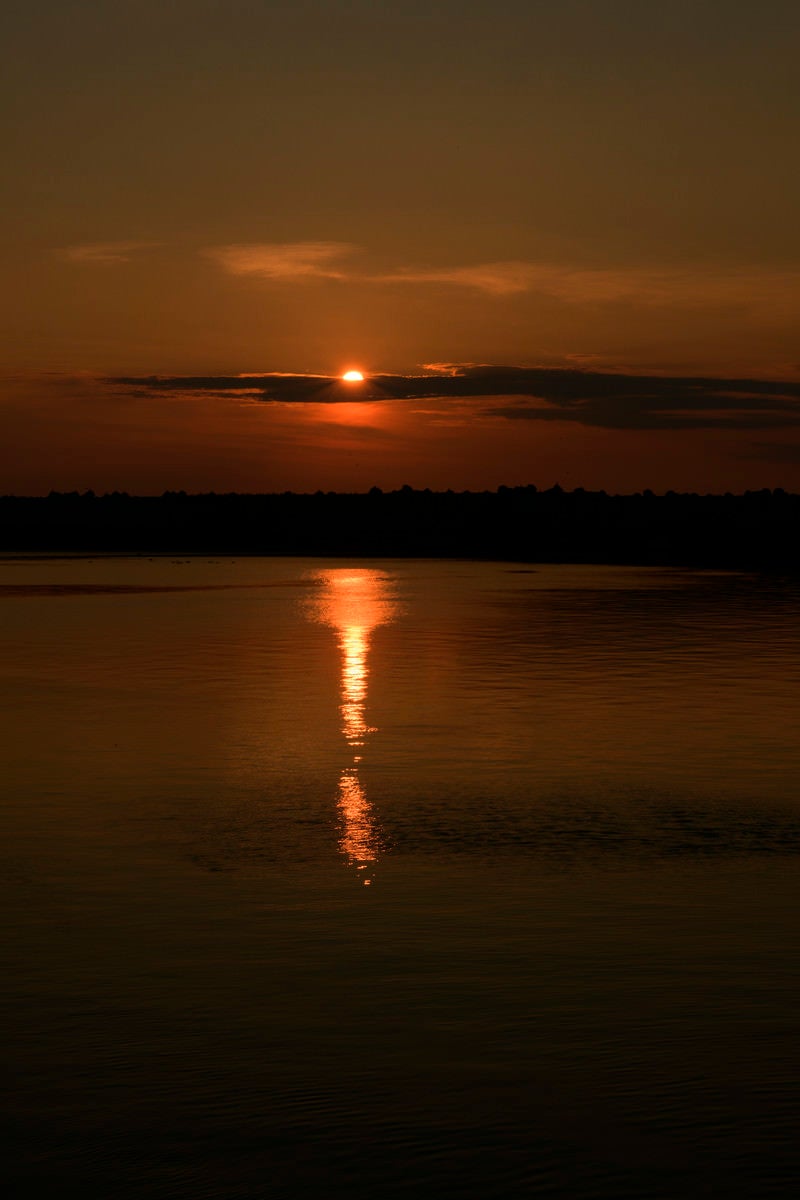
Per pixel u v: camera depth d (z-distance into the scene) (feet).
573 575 490.49
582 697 134.62
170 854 68.69
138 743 104.53
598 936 55.01
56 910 58.70
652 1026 45.34
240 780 89.04
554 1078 41.32
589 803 81.71
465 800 82.53
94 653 185.78
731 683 147.43
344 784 87.76
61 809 79.87
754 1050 43.37
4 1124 38.52
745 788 86.43
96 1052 43.27
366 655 181.88
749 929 55.98
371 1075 41.57
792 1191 34.83
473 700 131.95
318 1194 34.78
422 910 58.70
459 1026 45.34
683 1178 35.47
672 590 373.40
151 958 52.24
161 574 489.26
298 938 54.70
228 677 154.10
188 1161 36.47
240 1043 43.98
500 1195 34.71
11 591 365.61
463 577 470.39
